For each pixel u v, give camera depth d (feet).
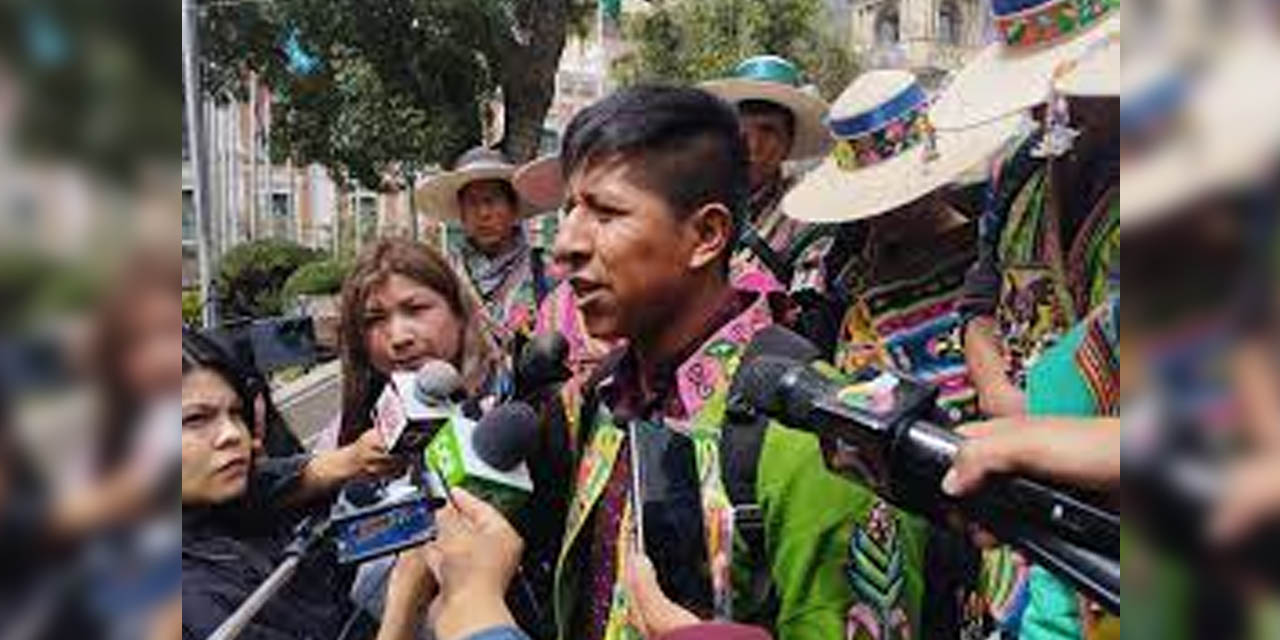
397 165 63.93
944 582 5.41
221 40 55.11
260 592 6.17
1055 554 3.37
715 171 5.49
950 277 10.44
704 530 5.06
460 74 63.21
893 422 3.80
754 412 4.90
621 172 5.42
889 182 10.26
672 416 5.54
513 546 5.27
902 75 10.87
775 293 7.18
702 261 5.49
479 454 5.68
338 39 60.80
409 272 9.87
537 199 16.78
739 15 82.53
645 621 4.67
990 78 8.41
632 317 5.52
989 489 3.50
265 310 61.26
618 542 5.49
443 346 9.91
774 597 5.05
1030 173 7.98
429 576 6.00
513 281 15.98
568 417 6.19
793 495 5.00
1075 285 7.10
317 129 62.95
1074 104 6.61
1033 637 5.04
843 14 121.19
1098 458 3.24
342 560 5.69
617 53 98.12
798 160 14.76
